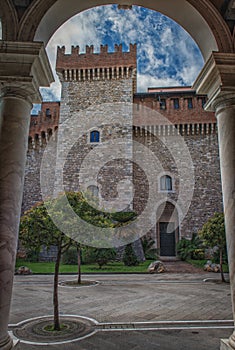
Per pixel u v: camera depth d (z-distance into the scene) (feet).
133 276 50.60
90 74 85.51
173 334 17.97
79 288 37.73
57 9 13.97
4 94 12.89
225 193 12.65
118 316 23.12
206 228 45.32
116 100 83.61
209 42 14.44
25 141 13.03
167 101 87.51
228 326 19.79
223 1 14.07
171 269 60.64
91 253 60.59
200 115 85.30
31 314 24.06
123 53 84.53
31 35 13.03
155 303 28.22
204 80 14.16
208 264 59.31
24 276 50.44
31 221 21.21
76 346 16.01
